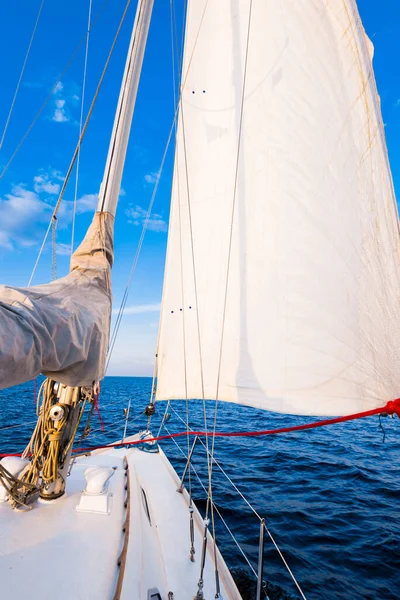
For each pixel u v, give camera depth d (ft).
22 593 5.03
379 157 8.37
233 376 10.00
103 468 8.76
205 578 7.87
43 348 4.05
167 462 15.65
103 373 6.54
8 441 31.17
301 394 8.50
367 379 7.69
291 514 17.99
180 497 12.09
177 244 12.25
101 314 5.82
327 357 8.29
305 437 40.22
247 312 9.94
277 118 10.08
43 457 8.09
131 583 5.62
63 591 5.15
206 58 12.54
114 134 8.55
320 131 9.20
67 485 9.25
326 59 9.41
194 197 11.96
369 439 39.17
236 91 11.45
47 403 8.05
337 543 15.25
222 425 47.50
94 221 8.17
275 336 9.20
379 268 7.93
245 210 10.48
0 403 58.23
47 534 6.59
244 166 10.76
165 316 12.10
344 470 25.91
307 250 8.95
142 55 9.28
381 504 19.35
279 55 10.39
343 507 18.90
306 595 12.00
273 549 14.74
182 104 12.64
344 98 8.98
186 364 11.40
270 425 48.08
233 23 11.96
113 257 8.25
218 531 16.26
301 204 9.21
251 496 20.39
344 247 8.39
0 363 3.27
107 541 6.52
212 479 23.54
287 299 9.12
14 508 7.57
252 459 29.27
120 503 8.31
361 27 9.02
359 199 8.39
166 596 6.70
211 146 11.83
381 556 14.26
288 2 10.35
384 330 7.64
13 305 3.94
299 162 9.41
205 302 11.22
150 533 8.07
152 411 12.90
